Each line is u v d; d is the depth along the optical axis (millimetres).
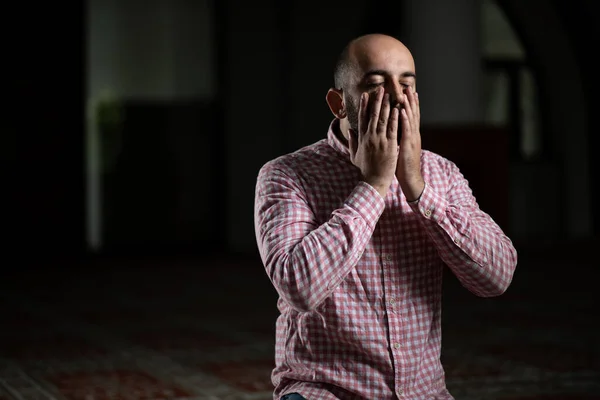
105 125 16141
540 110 16969
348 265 2260
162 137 16250
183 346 6801
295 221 2396
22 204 15641
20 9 15492
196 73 16266
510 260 2463
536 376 5461
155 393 5152
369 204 2291
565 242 16000
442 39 12016
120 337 7277
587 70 16609
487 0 16562
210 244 16484
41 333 7535
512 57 16734
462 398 4898
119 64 16062
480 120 12281
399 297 2438
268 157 16203
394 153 2305
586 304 8773
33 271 13070
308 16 16125
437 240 2398
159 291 10492
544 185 16859
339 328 2410
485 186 12031
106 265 13883
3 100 15477
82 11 15773
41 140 15688
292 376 2498
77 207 15914
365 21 16266
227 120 16125
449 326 7559
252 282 11305
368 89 2352
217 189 16453
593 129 16703
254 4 16016
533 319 7871
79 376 5691
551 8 16406
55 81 15727
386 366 2420
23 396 5113
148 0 16016
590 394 4961
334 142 2527
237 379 5523
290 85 16188
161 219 16328
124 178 16234
